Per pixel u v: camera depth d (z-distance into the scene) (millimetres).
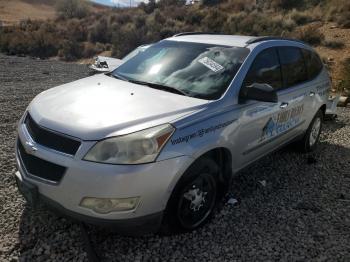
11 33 29172
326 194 5004
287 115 5238
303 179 5434
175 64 4613
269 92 4047
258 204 4582
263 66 4758
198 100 3947
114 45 27625
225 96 4074
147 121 3410
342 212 4543
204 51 4715
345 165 6074
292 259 3600
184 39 5113
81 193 3143
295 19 24516
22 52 26766
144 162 3199
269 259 3578
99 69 8547
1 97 9305
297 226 4152
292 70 5469
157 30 28281
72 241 3602
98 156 3146
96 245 3582
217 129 3828
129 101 3760
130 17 33312
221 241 3789
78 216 3207
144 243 3668
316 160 6168
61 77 13367
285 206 4586
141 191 3205
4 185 4590
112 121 3352
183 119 3549
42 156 3287
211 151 3930
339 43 19859
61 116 3453
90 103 3695
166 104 3762
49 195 3273
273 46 5090
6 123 7141
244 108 4223
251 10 28938
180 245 3684
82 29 31547
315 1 26766
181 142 3441
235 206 4480
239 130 4172
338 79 13703
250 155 4602
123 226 3254
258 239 3863
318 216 4402
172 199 3531
